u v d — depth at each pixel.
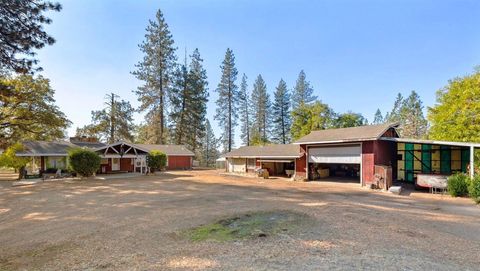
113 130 43.06
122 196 13.65
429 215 9.30
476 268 4.59
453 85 21.59
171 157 38.44
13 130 22.83
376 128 19.75
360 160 19.03
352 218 8.50
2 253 6.00
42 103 23.03
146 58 41.59
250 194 14.33
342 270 4.41
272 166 29.23
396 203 11.97
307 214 9.11
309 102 45.75
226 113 48.16
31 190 16.30
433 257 5.11
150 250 5.78
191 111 45.94
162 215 9.20
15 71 9.45
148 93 41.69
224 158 35.19
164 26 42.06
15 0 8.44
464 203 12.10
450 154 19.77
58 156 27.80
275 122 51.12
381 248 5.61
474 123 19.30
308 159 22.81
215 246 5.88
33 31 9.05
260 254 5.29
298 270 4.43
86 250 5.96
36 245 6.47
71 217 9.23
